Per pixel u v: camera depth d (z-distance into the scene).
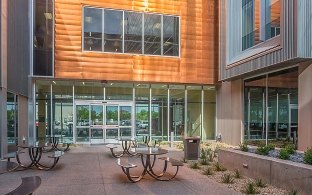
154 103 21.59
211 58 21.59
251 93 18.28
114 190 7.84
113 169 10.74
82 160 12.84
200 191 7.75
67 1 19.08
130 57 20.11
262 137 17.05
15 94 15.80
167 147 18.14
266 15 15.48
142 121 21.34
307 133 13.18
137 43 20.38
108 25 19.91
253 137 17.94
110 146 14.11
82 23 19.34
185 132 22.11
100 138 20.58
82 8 19.38
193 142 13.05
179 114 22.06
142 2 20.48
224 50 19.80
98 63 19.52
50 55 18.80
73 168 10.93
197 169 10.72
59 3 18.95
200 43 21.42
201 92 22.53
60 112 20.16
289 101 14.77
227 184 8.49
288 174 7.65
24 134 17.81
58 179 9.10
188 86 22.25
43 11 18.78
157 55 20.66
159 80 20.58
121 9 20.12
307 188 7.01
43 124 19.88
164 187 8.15
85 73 19.28
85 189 7.94
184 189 7.95
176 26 21.12
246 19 17.50
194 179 9.10
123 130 20.98
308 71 13.23
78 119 20.38
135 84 21.23
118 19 20.11
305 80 13.38
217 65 21.70
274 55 14.32
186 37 21.17
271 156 9.39
